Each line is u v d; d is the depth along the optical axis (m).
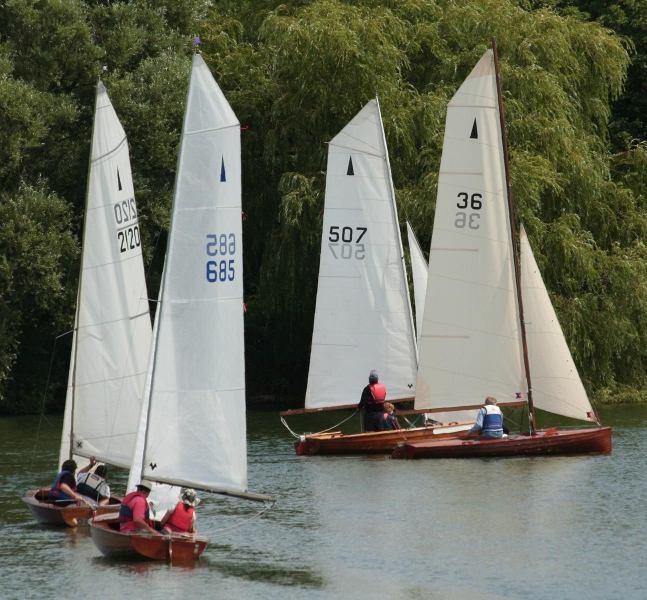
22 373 138.38
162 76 129.25
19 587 53.97
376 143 101.81
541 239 122.12
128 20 131.62
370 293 101.94
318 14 128.62
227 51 140.38
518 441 90.31
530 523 66.31
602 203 130.88
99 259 71.75
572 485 77.25
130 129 127.44
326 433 97.31
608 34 147.00
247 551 60.84
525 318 94.25
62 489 67.94
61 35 124.56
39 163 129.00
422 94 127.62
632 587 53.72
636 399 132.12
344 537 63.72
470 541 62.38
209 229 59.38
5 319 123.50
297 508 71.75
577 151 126.00
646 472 81.81
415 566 57.56
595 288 127.75
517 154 120.69
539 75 124.62
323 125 130.00
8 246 120.75
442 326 94.12
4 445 104.12
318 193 126.44
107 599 52.06
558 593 52.97
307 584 54.50
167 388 59.25
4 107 118.75
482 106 93.12
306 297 131.88
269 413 135.25
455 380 94.31
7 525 67.50
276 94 133.00
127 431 71.94
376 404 97.75
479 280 93.81
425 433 96.44
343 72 126.19
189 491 59.59
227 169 59.38
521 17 130.00
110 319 71.94
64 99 125.00
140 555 58.38
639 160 137.50
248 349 148.62
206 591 53.25
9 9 124.25
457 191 93.50
